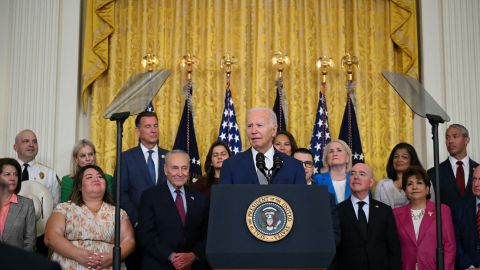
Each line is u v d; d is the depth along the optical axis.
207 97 7.13
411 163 5.65
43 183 6.00
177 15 7.21
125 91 3.83
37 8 6.99
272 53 7.22
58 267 1.38
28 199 4.98
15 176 4.93
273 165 3.69
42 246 5.45
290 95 7.16
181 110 7.11
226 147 5.62
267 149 3.84
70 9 7.06
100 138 7.01
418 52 7.24
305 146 7.11
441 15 7.18
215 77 7.18
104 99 7.08
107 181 5.12
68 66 6.96
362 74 7.23
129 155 5.52
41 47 6.93
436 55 7.12
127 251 4.57
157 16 7.21
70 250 4.44
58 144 6.83
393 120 7.13
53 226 4.54
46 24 6.96
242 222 2.92
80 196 4.72
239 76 7.19
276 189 2.99
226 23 7.23
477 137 6.95
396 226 4.91
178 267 4.40
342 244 4.78
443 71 7.10
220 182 3.85
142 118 5.61
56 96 6.90
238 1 7.27
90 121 7.05
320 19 7.27
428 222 4.97
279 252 2.86
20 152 5.96
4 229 4.79
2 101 6.89
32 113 6.81
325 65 7.06
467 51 7.11
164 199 4.62
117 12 7.20
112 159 6.96
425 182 5.02
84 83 6.93
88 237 4.57
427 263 4.89
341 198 5.25
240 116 7.13
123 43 7.17
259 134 3.76
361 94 7.19
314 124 7.05
